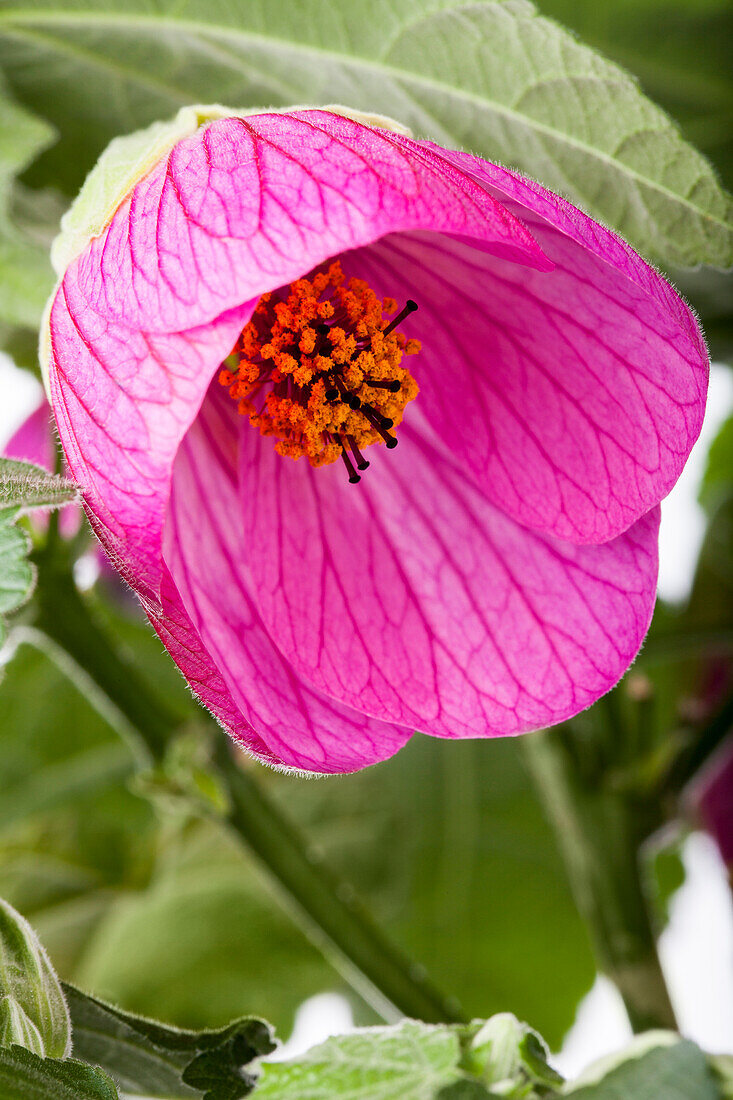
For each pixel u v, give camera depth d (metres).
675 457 0.25
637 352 0.26
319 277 0.26
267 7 0.26
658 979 0.29
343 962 0.28
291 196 0.24
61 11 0.27
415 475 0.27
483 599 0.26
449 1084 0.25
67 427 0.24
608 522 0.26
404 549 0.26
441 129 0.26
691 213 0.26
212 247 0.24
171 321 0.24
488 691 0.26
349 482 0.27
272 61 0.27
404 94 0.26
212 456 0.26
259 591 0.26
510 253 0.25
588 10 0.30
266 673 0.26
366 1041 0.25
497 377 0.26
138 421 0.24
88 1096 0.23
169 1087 0.25
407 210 0.24
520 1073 0.25
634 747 0.30
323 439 0.26
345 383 0.26
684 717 0.30
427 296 0.26
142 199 0.24
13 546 0.24
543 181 0.26
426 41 0.26
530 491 0.26
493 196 0.25
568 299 0.26
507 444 0.26
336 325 0.26
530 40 0.25
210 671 0.24
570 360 0.26
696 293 0.31
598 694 0.26
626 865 0.30
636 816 0.30
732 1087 0.25
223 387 0.27
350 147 0.24
